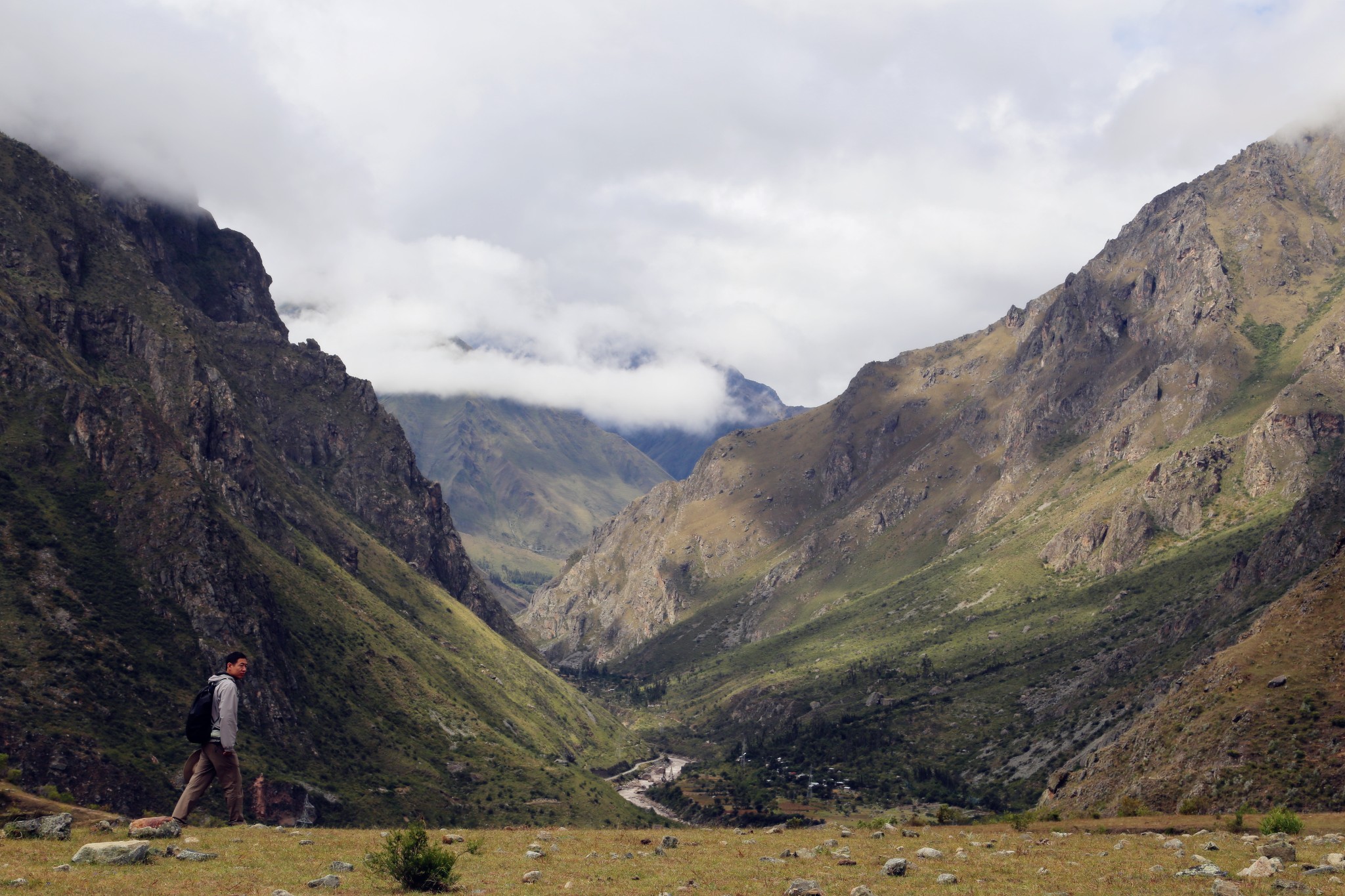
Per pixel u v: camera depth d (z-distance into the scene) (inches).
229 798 1321.4
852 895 1273.4
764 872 1494.8
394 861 1250.6
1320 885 1267.2
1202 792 3964.1
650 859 1663.4
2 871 1133.7
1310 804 3508.9
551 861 1588.3
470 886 1293.1
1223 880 1321.4
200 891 1111.6
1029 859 1647.4
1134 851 1766.7
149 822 1473.9
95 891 1071.0
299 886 1197.1
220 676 1337.4
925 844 1987.0
